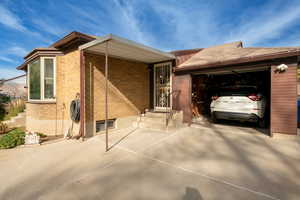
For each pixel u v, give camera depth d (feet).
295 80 13.41
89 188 7.60
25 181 8.36
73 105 16.96
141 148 13.07
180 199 6.68
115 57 19.08
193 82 25.22
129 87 21.07
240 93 17.97
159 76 23.44
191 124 20.79
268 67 15.43
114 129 19.20
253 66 15.58
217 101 19.92
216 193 7.00
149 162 10.39
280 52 13.47
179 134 16.88
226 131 17.66
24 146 14.02
